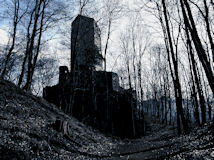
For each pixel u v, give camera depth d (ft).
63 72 124.06
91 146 43.83
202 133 40.29
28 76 63.82
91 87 119.24
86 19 90.07
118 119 105.81
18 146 21.77
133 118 103.55
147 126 119.24
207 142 27.99
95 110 98.58
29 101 54.13
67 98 111.04
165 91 142.82
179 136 52.80
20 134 26.22
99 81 130.00
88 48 109.50
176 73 55.16
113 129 97.55
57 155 25.96
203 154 20.59
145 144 55.16
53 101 114.62
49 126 40.57
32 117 41.73
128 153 39.04
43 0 64.28
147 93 188.55
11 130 26.53
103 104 111.86
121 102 117.91
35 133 30.55
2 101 41.19
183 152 25.34
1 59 97.09
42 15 64.18
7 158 17.97
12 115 35.37
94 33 106.01
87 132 63.16
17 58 96.48
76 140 42.60
